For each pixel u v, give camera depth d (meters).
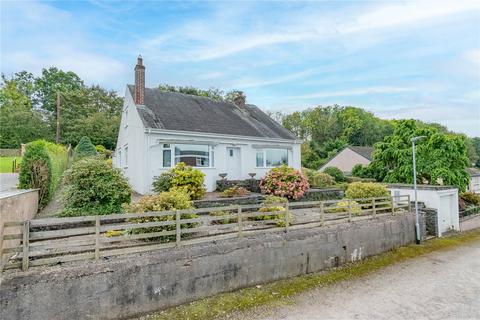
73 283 5.83
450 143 21.17
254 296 7.89
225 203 12.95
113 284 6.27
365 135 54.62
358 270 10.45
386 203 14.13
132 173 16.88
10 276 5.42
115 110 43.16
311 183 20.62
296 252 9.58
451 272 10.59
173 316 6.65
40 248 6.00
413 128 24.11
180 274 7.19
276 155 19.91
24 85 46.47
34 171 10.18
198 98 21.27
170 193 8.97
